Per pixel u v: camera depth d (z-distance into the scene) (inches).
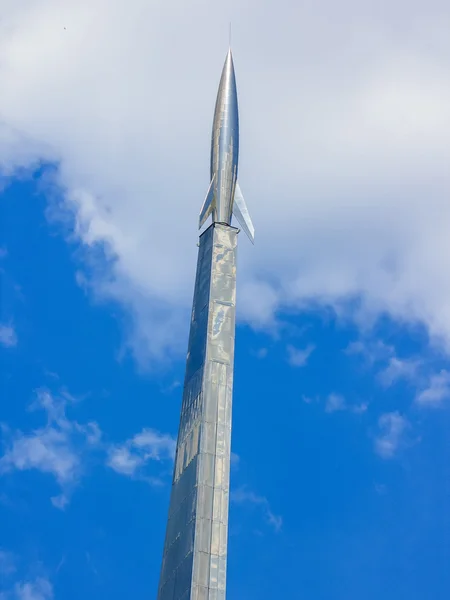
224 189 2303.2
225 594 1660.9
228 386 1934.1
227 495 1779.0
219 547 1707.7
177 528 1780.3
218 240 2169.0
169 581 1727.4
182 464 1868.8
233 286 2102.6
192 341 2055.9
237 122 2445.9
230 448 1846.7
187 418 1930.4
